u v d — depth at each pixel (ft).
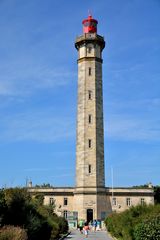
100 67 268.00
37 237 92.48
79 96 261.65
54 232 129.49
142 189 276.00
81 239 140.87
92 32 270.26
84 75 263.08
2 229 69.10
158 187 328.90
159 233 73.97
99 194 246.06
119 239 124.47
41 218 99.30
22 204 86.38
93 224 222.28
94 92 258.98
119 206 269.64
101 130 255.50
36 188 275.39
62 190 274.98
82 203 244.63
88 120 254.47
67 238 147.64
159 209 90.43
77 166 251.80
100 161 250.57
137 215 105.19
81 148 251.80
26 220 85.30
